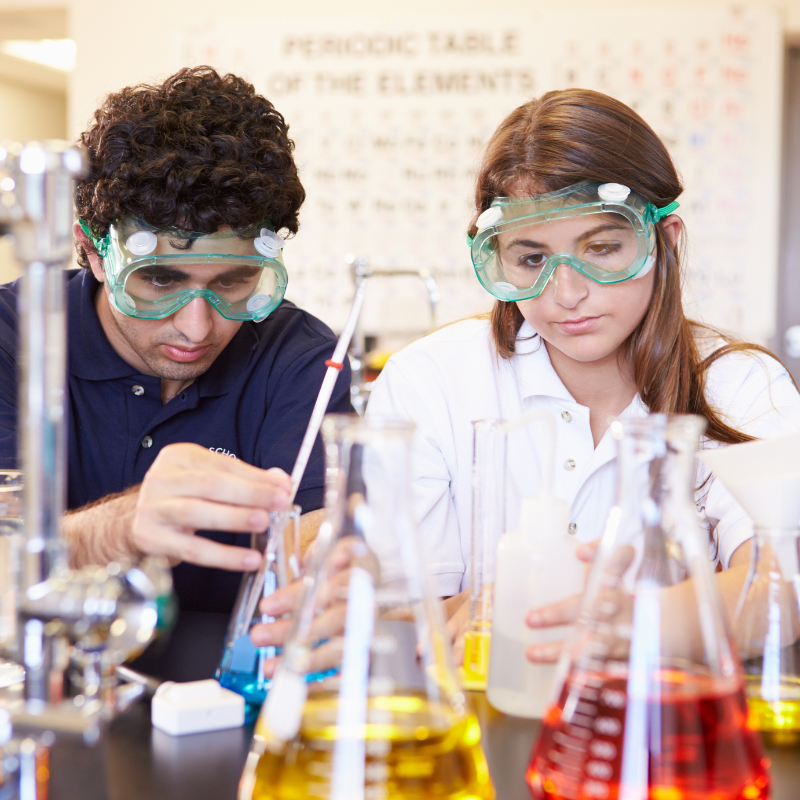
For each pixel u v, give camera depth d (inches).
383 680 19.8
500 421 31.9
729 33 134.2
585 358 47.4
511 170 46.4
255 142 48.2
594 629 20.2
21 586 19.4
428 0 140.1
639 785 19.1
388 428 20.6
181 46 143.9
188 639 37.7
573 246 44.4
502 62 139.4
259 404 57.4
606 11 136.5
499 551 28.7
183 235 44.1
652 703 19.2
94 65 145.0
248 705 29.0
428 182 142.2
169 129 45.5
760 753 20.6
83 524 33.9
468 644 31.4
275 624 28.2
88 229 48.8
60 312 19.2
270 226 47.9
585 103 46.4
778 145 134.5
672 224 49.9
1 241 19.3
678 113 136.1
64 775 21.9
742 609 27.3
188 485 30.3
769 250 135.5
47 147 18.6
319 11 142.1
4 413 53.0
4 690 26.7
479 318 60.1
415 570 20.7
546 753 20.8
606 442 51.1
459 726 20.2
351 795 19.1
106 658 19.8
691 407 51.8
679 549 20.4
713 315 137.1
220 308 46.7
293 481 31.2
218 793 23.0
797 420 51.4
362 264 77.5
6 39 163.2
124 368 55.2
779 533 26.9
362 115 142.5
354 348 76.8
